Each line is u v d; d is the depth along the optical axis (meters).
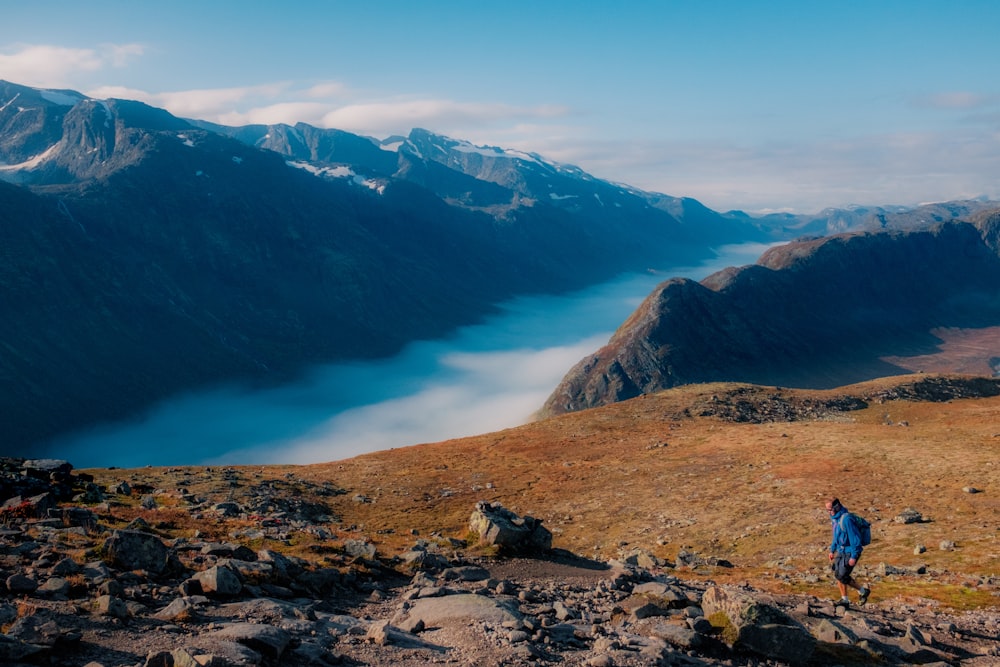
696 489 61.31
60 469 35.44
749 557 40.47
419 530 50.44
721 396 123.44
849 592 23.58
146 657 10.33
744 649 13.37
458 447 99.44
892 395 123.31
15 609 11.87
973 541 33.59
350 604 16.73
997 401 117.94
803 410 116.88
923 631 16.70
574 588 20.50
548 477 74.75
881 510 45.16
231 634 11.41
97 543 17.91
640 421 109.38
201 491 58.84
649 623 14.68
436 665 11.35
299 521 34.19
